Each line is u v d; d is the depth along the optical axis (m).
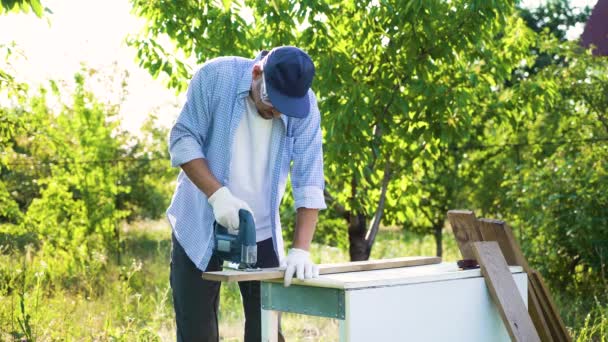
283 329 5.53
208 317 3.14
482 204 8.26
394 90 5.18
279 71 2.74
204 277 2.68
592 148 6.91
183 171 3.05
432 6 4.81
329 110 5.12
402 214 6.13
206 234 3.02
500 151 8.13
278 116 2.97
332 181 5.67
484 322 3.06
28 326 4.25
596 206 6.40
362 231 5.83
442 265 3.25
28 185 9.63
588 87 7.43
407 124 5.38
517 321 3.00
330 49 5.03
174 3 5.19
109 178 8.88
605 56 7.39
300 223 3.02
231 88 3.00
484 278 3.06
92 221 8.63
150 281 7.37
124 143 11.22
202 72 3.02
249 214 2.78
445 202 8.78
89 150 9.03
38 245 8.46
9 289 5.99
